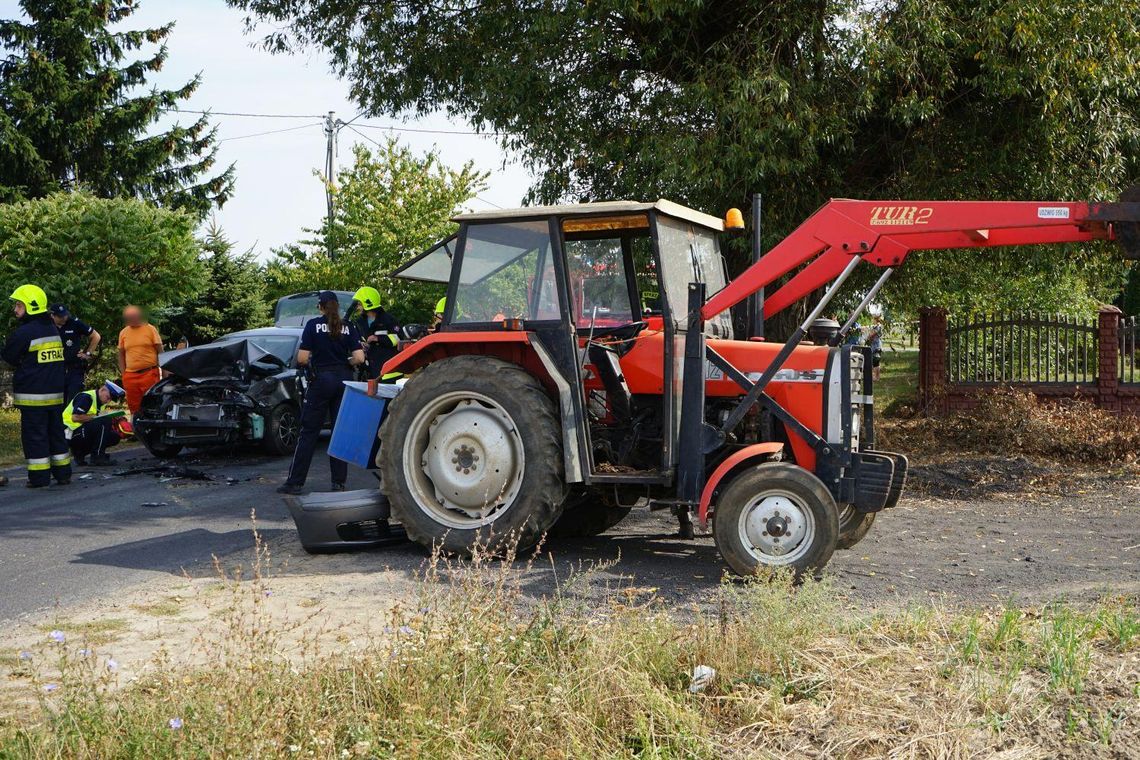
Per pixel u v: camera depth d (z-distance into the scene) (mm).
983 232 6215
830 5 11547
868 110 11586
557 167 13141
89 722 3342
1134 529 7875
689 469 6336
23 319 10398
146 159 28422
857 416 6637
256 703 3373
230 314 24969
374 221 24469
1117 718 3584
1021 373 14305
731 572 6379
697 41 12492
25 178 26969
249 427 12289
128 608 5570
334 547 7016
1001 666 4121
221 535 7801
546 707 3576
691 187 11812
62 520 8508
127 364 13664
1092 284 20469
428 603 4570
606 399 6883
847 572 6387
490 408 6824
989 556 6895
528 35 12945
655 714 3611
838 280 6234
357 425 7762
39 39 27562
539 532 6625
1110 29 11242
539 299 6770
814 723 3615
